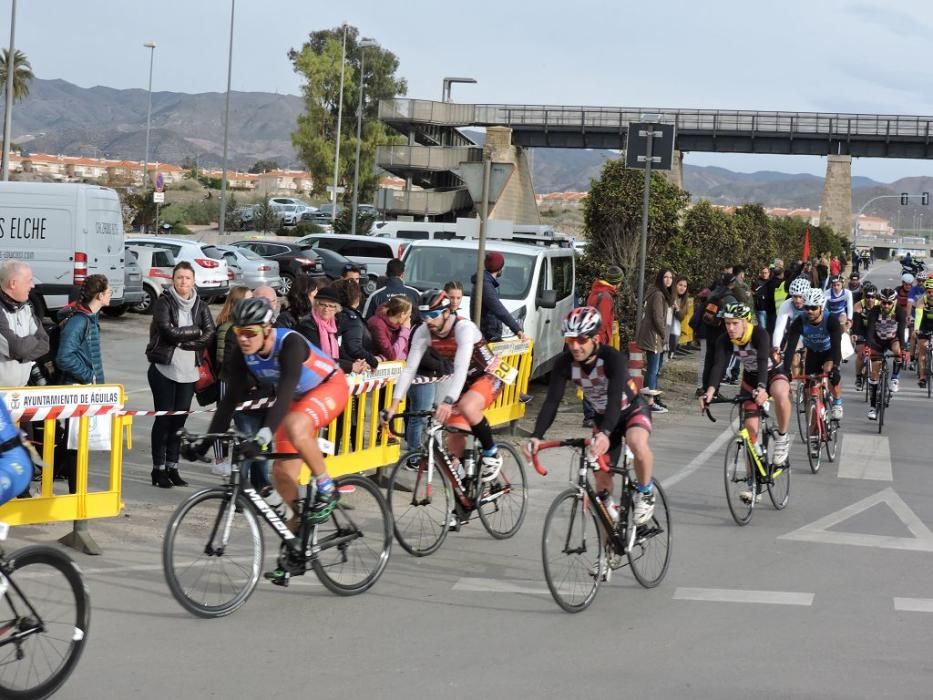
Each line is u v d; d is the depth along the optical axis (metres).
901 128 57.53
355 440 9.12
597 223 21.81
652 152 14.98
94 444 7.25
